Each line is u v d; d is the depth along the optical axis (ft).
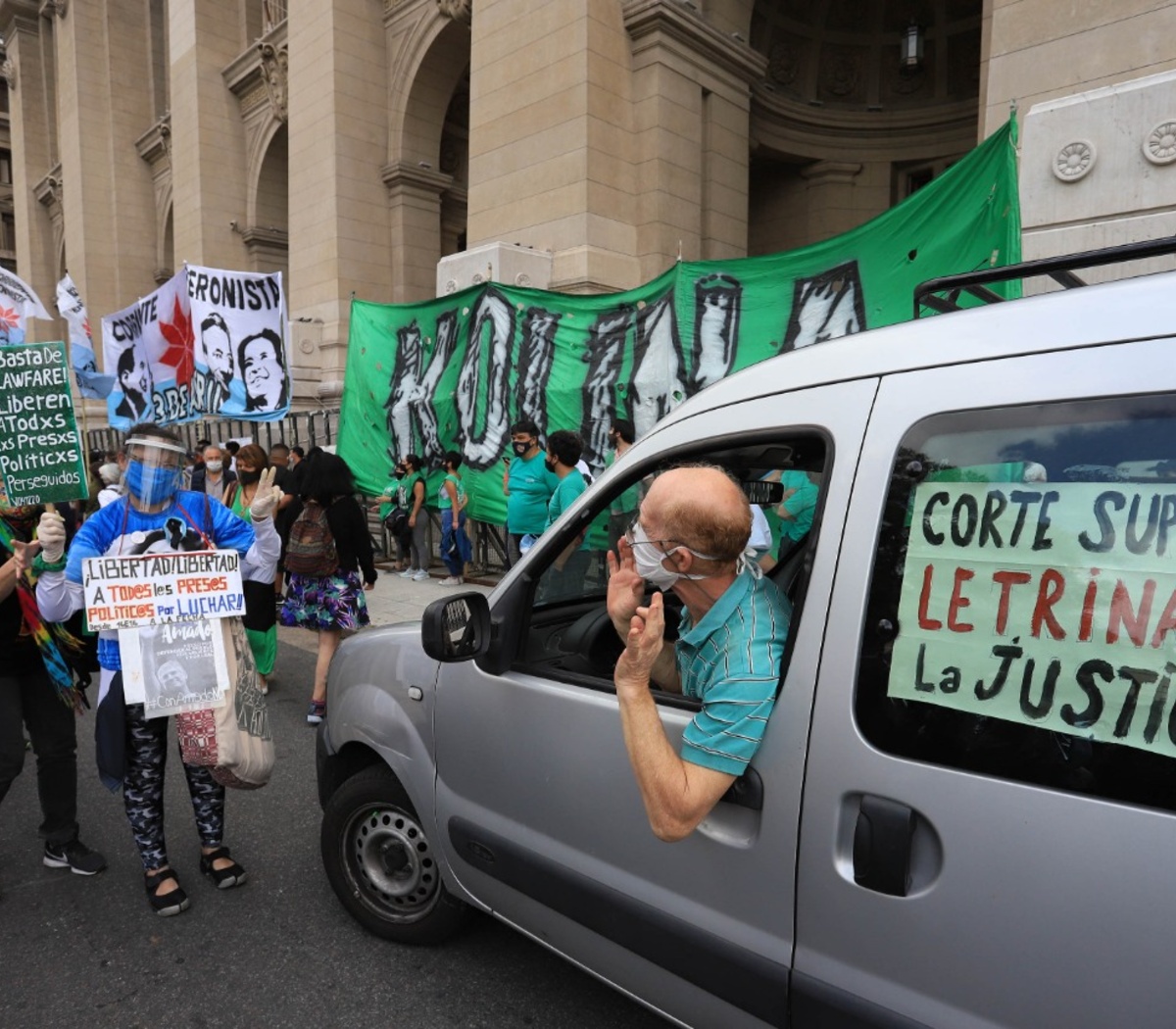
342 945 9.05
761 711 5.07
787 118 49.26
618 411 24.12
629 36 39.50
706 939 5.61
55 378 8.75
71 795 10.67
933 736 4.52
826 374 5.35
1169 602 3.84
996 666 4.35
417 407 31.37
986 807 4.27
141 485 9.13
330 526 15.78
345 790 9.11
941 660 4.55
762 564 9.58
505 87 40.98
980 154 16.40
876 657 4.79
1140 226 15.75
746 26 44.52
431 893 8.67
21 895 10.16
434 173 56.03
